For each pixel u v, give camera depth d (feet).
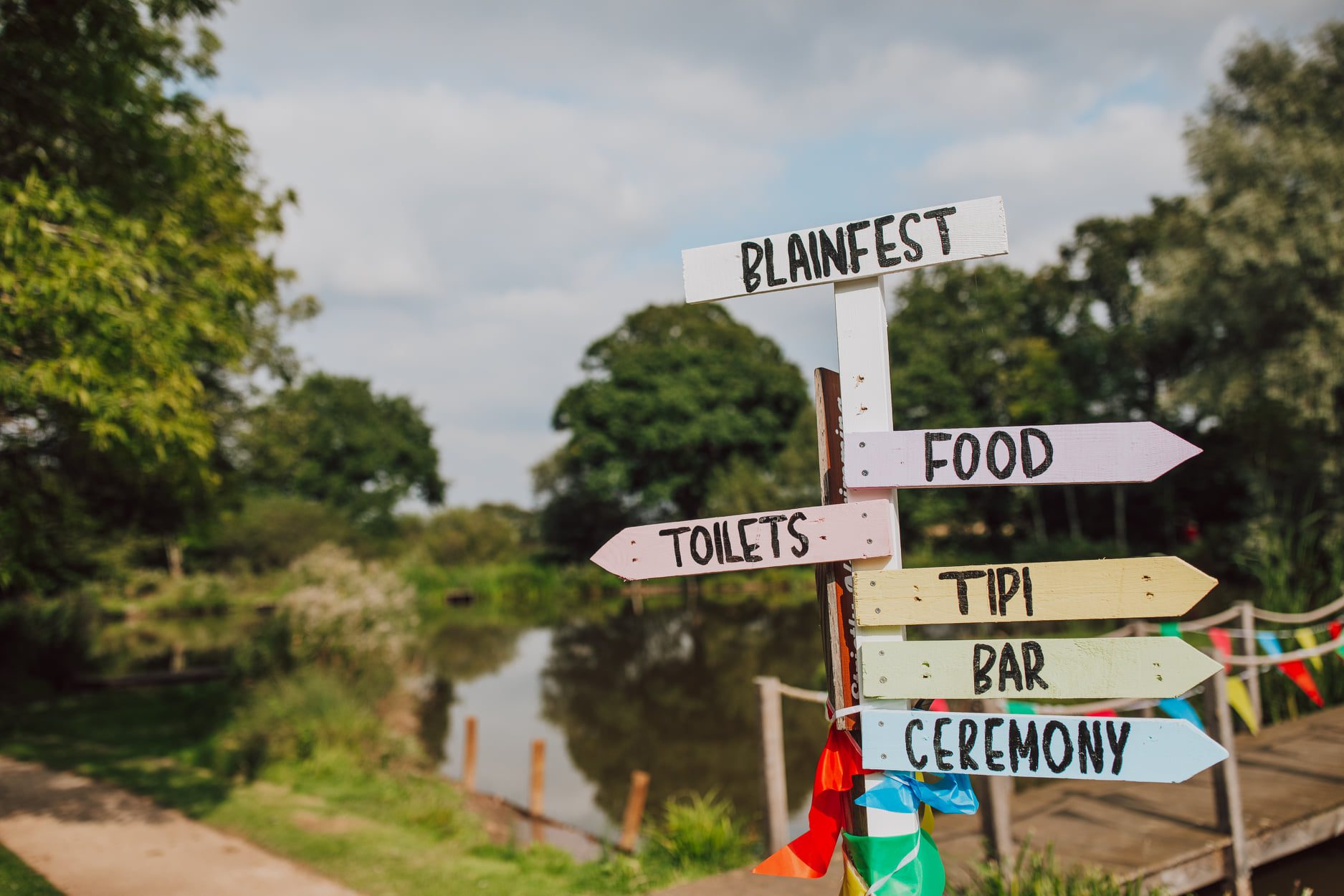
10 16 23.24
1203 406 71.92
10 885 20.85
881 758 9.11
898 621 9.18
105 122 24.81
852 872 9.36
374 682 54.44
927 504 124.36
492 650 94.73
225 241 31.37
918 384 128.26
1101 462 8.68
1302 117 66.85
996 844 17.21
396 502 225.15
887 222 9.42
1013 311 128.98
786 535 9.43
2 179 21.34
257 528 157.79
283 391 59.41
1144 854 17.53
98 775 33.88
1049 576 8.71
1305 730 26.04
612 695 66.33
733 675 70.79
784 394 166.30
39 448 31.19
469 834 28.32
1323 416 61.26
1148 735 8.38
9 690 56.29
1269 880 18.70
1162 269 73.00
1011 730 8.77
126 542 61.72
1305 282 63.98
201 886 21.67
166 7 25.48
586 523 183.62
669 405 158.20
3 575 28.78
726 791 41.39
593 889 21.58
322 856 24.03
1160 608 8.34
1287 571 37.27
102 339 21.61
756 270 9.91
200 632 110.22
